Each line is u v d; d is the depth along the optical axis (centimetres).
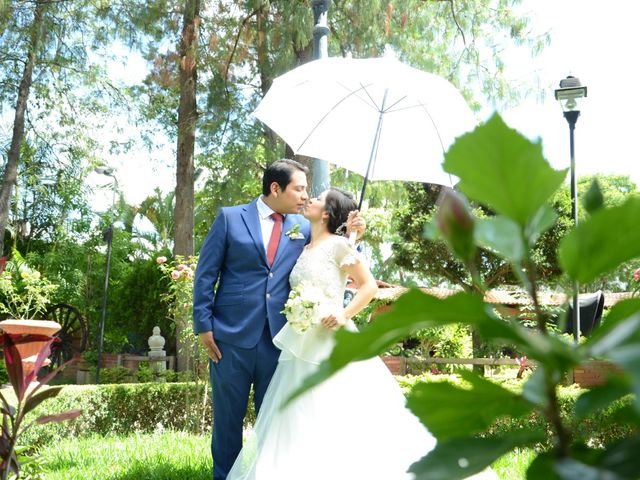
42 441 641
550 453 35
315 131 464
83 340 1173
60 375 1633
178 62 1433
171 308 763
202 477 438
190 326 738
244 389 370
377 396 335
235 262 378
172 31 1461
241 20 1423
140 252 2330
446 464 35
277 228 385
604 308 785
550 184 32
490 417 39
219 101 1374
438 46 1510
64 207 1806
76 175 1794
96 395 725
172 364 1445
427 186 1600
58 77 1664
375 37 1309
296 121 471
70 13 1553
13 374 200
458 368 39
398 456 321
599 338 32
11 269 1403
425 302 32
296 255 383
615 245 33
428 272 1547
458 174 33
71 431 686
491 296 1040
